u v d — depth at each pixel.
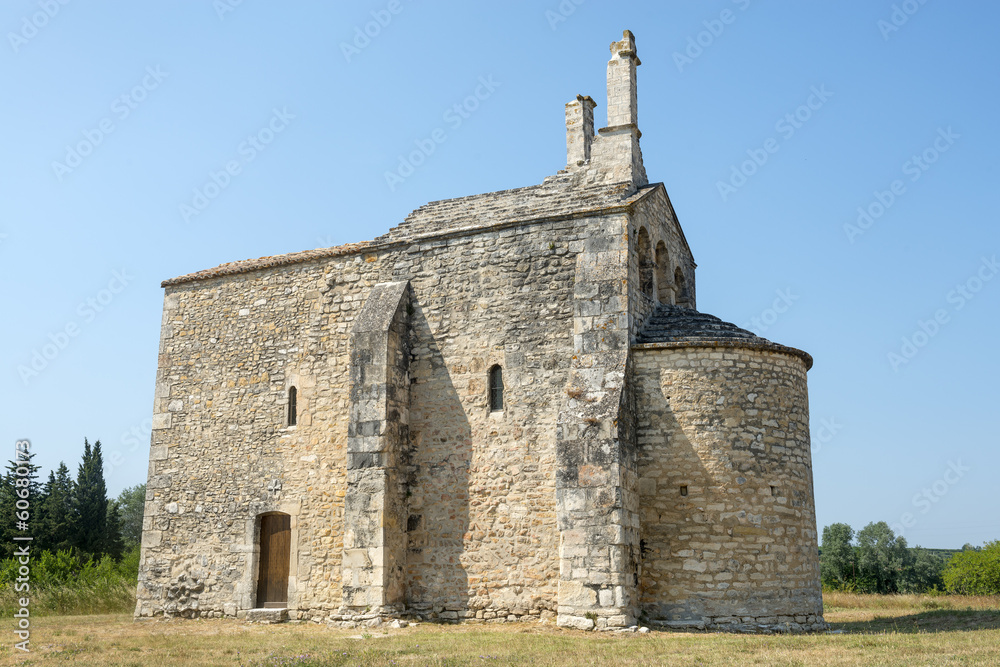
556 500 14.27
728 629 13.41
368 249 17.50
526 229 16.11
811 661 9.53
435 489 15.77
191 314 19.42
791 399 15.01
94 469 40.06
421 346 16.53
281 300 18.41
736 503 13.95
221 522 17.91
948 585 41.12
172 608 17.95
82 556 36.91
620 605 13.07
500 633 13.09
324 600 16.34
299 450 17.39
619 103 17.22
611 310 14.84
